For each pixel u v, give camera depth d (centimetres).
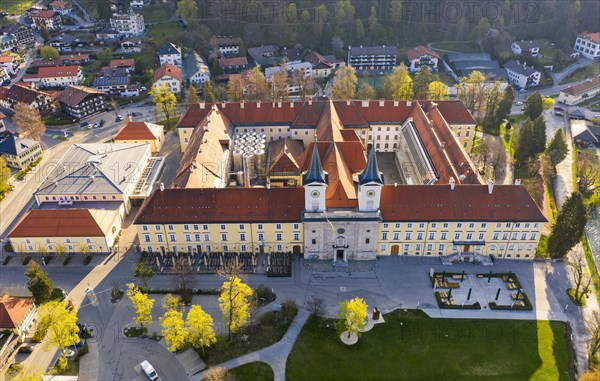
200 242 13788
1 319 11238
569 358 11056
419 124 17712
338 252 13738
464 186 13338
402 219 13112
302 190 13600
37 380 9675
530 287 12938
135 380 10562
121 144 17812
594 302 12538
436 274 13238
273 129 19125
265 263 13688
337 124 17762
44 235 13712
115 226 14575
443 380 10569
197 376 10638
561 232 13275
